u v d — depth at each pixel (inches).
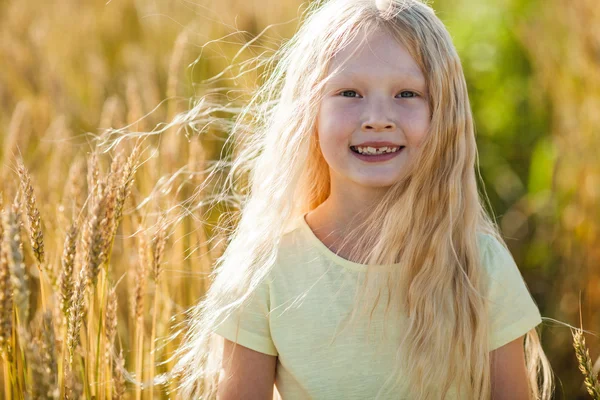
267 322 60.6
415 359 57.7
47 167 109.4
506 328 58.9
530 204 123.4
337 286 59.3
